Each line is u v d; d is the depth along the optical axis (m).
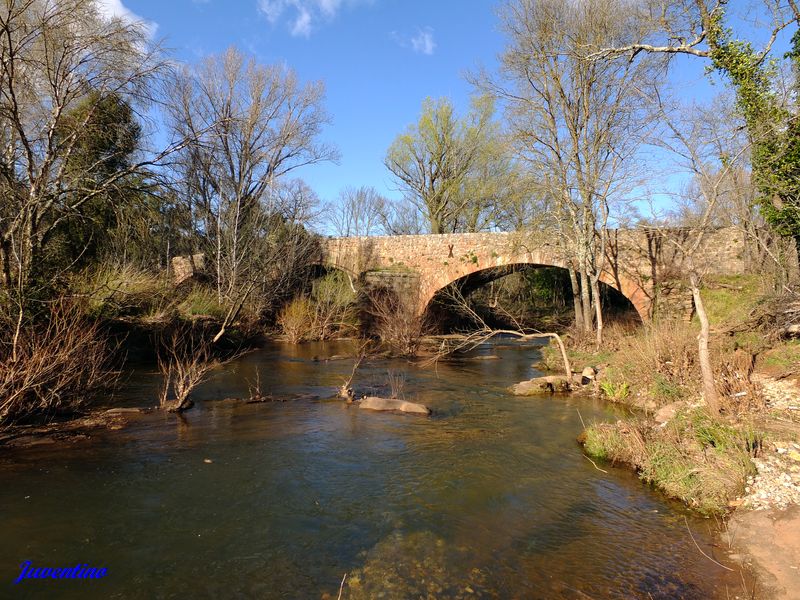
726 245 17.44
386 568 4.53
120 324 14.33
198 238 25.61
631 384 11.92
